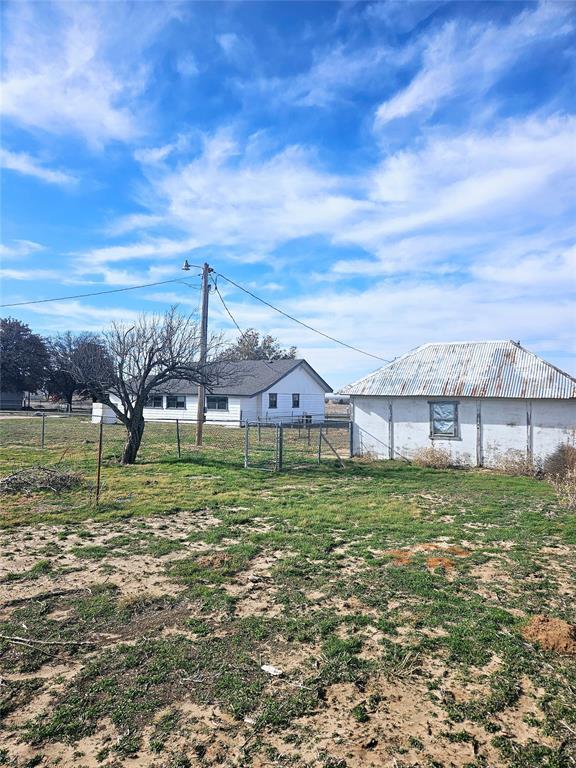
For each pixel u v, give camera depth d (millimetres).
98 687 3941
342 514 9859
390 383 19109
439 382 18156
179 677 4098
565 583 6270
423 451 17969
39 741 3342
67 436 24734
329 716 3619
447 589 6031
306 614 5309
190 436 27094
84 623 5086
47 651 4520
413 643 4680
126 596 5719
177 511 10000
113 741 3340
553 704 3770
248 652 4508
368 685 4016
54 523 8977
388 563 6992
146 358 16578
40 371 47938
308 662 4348
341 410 59125
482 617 5223
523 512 10305
